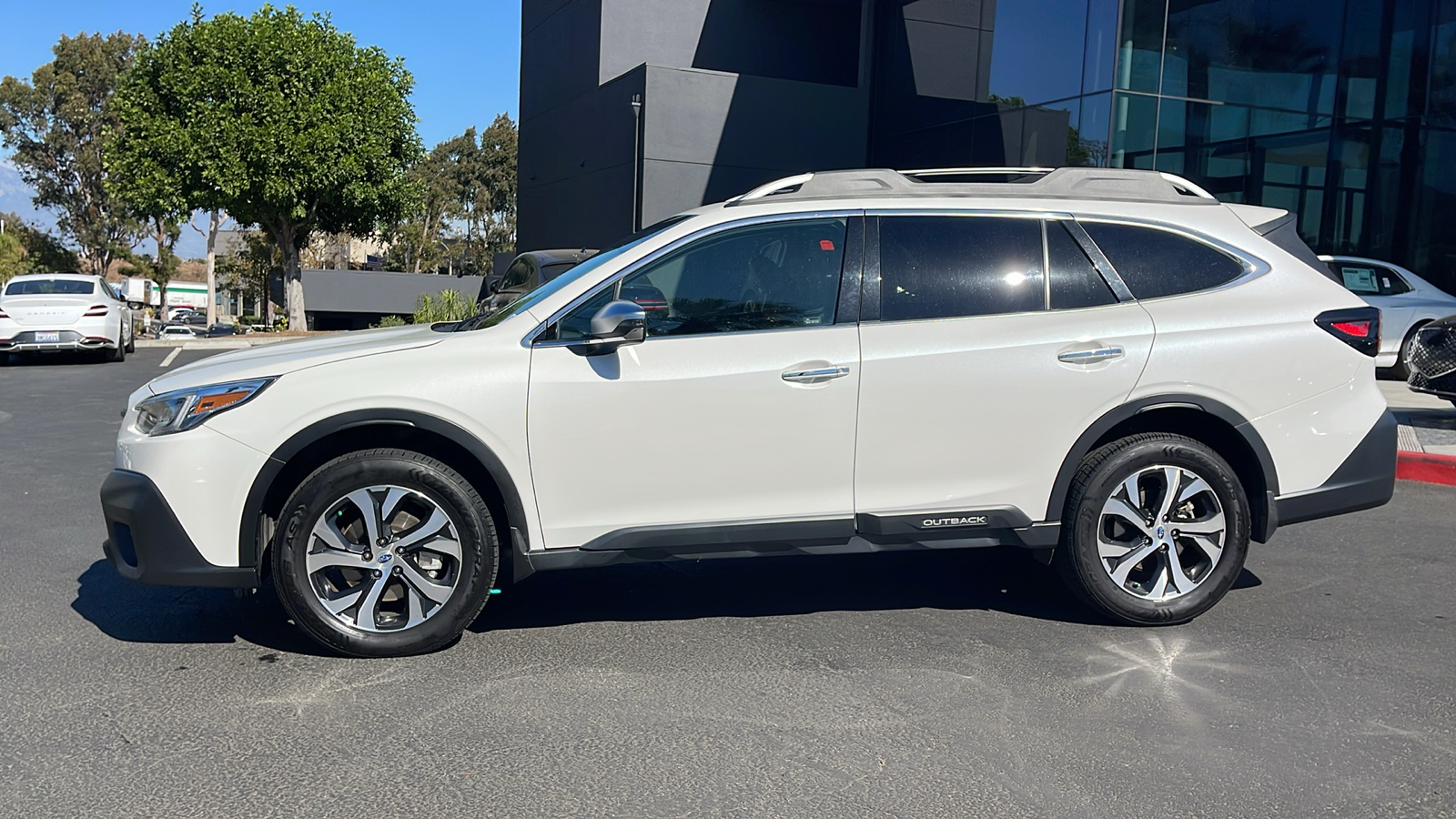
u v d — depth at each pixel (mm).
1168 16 15484
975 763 3268
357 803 3002
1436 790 3111
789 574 5418
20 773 3174
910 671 4043
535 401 4086
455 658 4168
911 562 5637
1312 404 4508
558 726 3529
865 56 23641
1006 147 18281
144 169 27438
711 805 2992
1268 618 4680
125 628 4508
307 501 3990
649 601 4949
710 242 4301
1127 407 4383
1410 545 5941
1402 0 16391
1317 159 16344
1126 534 4543
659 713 3635
